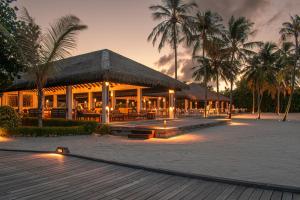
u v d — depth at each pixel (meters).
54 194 4.46
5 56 13.15
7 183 5.06
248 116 41.09
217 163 6.90
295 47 29.83
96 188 4.79
